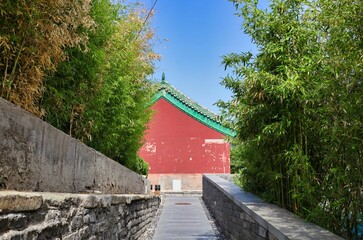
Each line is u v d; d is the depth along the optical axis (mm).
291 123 4426
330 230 3959
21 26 2557
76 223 2898
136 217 6621
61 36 2893
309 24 4398
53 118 3836
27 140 2422
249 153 5789
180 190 19250
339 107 3416
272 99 4562
